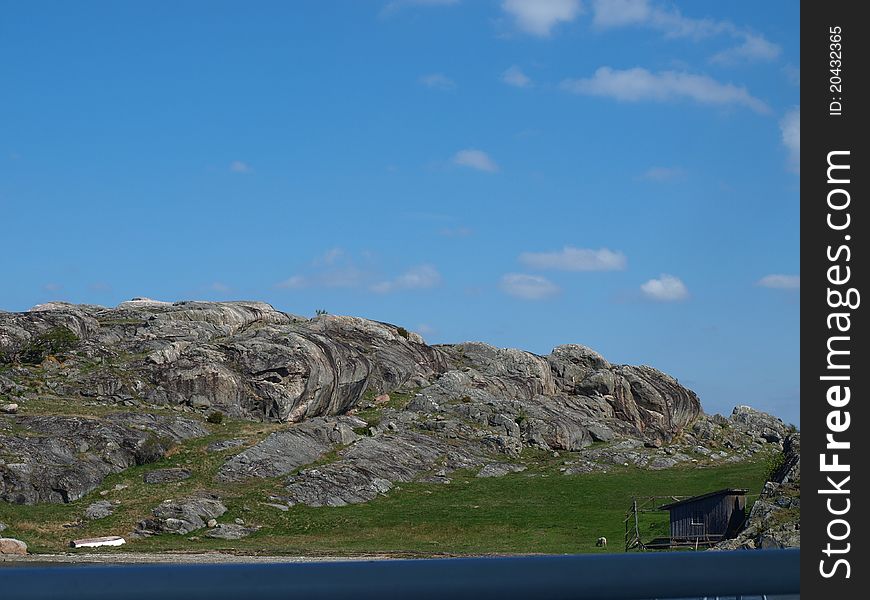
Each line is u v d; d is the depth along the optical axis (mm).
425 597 2271
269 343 80312
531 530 53719
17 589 2102
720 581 2430
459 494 63344
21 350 76438
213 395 74625
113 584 2127
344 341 92250
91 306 93438
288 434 67375
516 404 87188
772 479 49875
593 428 87625
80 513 51656
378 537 51656
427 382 94312
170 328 85938
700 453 85812
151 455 60344
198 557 43375
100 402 70125
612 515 57750
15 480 52531
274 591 2203
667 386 105750
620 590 2373
